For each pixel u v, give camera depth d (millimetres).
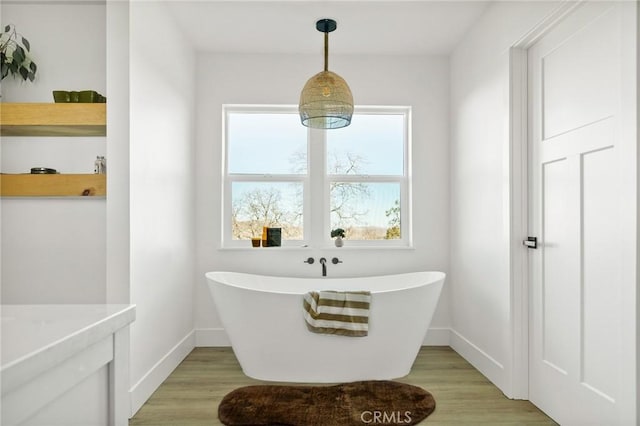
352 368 2791
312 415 2275
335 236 3729
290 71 3688
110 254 2279
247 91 3666
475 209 3119
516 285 2527
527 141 2537
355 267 3680
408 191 3814
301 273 3648
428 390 2660
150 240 2590
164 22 2836
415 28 3203
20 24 2580
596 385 1909
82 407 760
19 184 2375
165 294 2863
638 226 1618
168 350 2932
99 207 2473
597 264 1905
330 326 2707
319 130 3719
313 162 3707
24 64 2529
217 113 3650
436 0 2787
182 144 3246
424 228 3711
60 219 2465
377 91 3711
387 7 2889
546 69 2350
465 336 3328
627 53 1667
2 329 727
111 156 2285
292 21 3090
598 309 1897
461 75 3422
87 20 2576
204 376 2900
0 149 2553
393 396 2520
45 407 656
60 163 2549
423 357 3328
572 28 2098
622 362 1684
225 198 3770
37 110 2316
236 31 3256
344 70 3705
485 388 2693
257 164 3811
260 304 2752
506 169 2578
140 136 2436
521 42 2459
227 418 2240
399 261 3701
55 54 2572
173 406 2428
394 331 2801
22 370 571
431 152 3725
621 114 1708
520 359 2525
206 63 3643
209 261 3621
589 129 1953
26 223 2465
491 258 2822
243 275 3420
